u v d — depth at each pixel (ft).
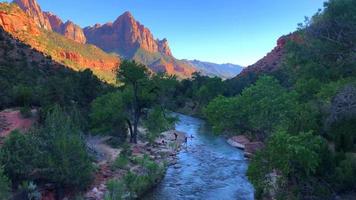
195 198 90.33
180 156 142.72
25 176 70.38
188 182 105.09
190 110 358.43
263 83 132.57
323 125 88.12
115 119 148.36
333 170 72.02
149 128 166.30
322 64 89.56
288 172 68.39
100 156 113.09
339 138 81.71
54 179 72.90
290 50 93.91
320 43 85.20
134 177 90.38
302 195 68.90
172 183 103.76
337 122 76.48
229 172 117.91
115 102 146.10
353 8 79.97
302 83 124.26
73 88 197.98
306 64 91.81
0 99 160.76
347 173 70.59
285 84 250.16
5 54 288.51
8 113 138.72
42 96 168.86
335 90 81.82
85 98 206.18
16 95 166.81
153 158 127.03
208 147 164.35
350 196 67.97
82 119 140.56
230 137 187.52
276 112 111.65
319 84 120.16
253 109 122.11
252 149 147.33
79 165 79.10
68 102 164.76
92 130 142.82
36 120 127.75
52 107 129.39
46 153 73.67
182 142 176.14
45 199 70.85
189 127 245.86
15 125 123.44
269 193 80.12
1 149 71.61
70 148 77.66
